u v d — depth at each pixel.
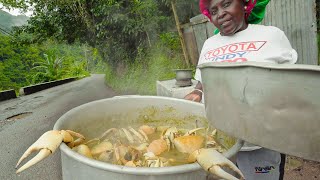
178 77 3.38
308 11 3.14
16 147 3.90
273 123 0.54
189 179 0.62
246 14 1.20
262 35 1.13
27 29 12.62
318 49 3.22
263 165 1.20
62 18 10.74
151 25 7.51
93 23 9.56
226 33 1.20
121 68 10.41
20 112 7.28
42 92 13.28
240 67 0.58
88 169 0.63
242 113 0.60
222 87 0.64
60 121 0.89
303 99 0.50
